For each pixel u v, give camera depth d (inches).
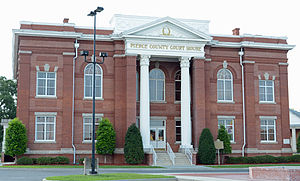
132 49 1528.1
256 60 1697.8
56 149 1469.0
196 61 1584.6
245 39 1701.5
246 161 1551.4
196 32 1577.3
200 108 1563.7
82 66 1536.7
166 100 1653.5
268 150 1668.3
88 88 1550.2
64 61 1505.9
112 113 1544.0
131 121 1493.6
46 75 1498.5
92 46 1553.9
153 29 1550.2
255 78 1694.1
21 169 1216.2
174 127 1649.9
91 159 987.3
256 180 818.2
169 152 1531.7
